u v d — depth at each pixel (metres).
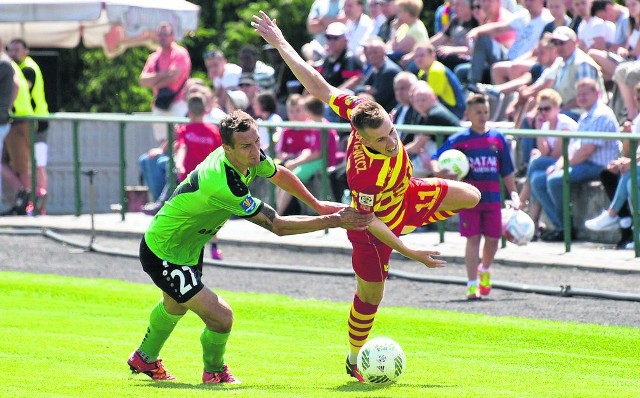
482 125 29.11
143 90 76.81
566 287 29.19
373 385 19.05
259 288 31.38
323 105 40.84
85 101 77.44
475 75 42.75
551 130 35.50
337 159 39.34
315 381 19.56
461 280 31.33
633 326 25.41
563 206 34.31
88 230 41.00
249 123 17.70
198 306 18.67
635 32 39.38
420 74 40.47
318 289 31.08
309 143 39.62
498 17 43.31
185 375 20.23
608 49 40.84
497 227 29.05
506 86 40.75
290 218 18.17
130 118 42.06
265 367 21.02
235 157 17.88
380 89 41.19
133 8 48.88
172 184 41.59
